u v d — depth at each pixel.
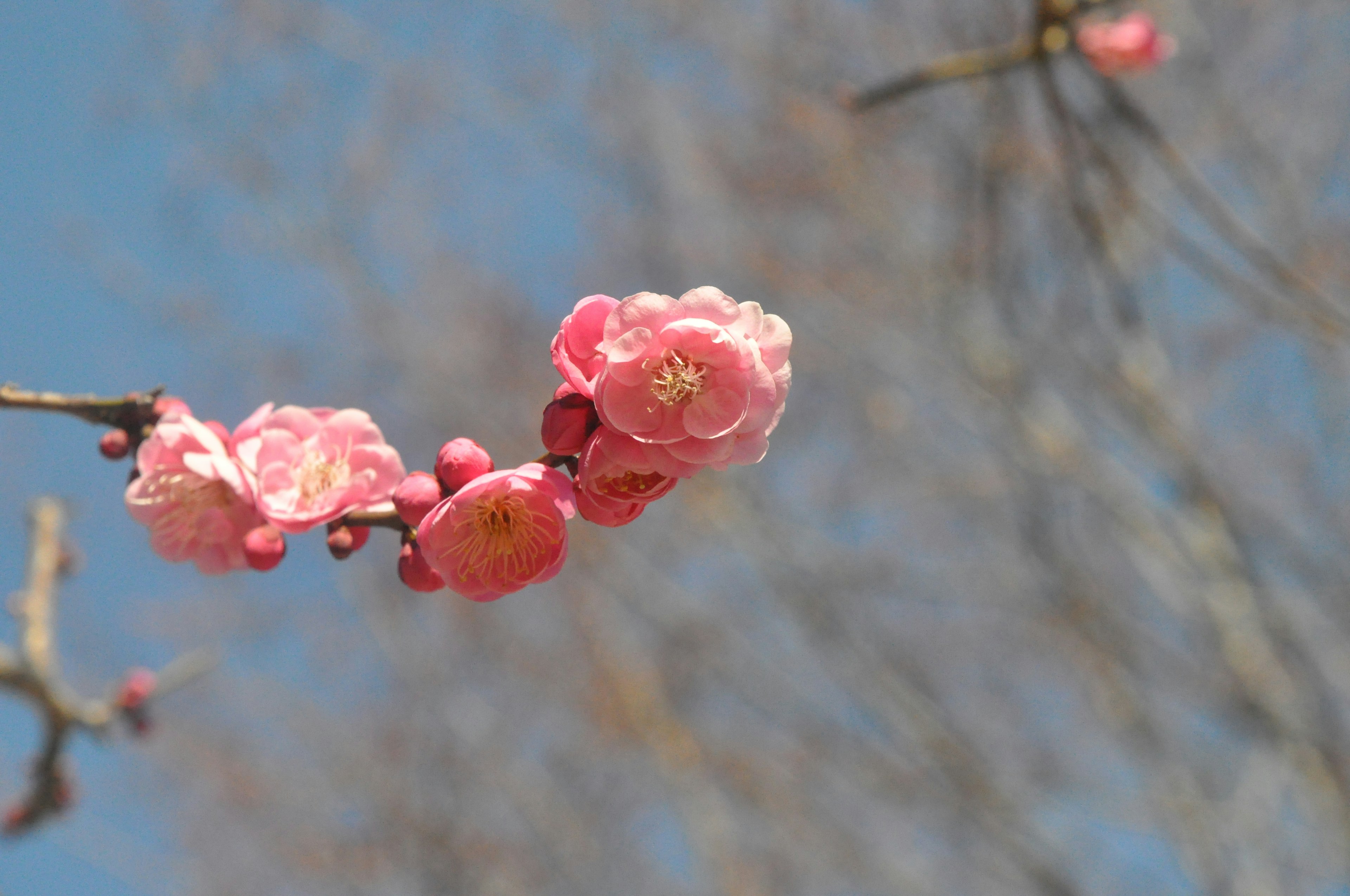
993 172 6.70
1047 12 4.46
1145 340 7.35
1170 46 5.41
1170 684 8.20
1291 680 7.40
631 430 2.21
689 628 10.14
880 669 9.13
